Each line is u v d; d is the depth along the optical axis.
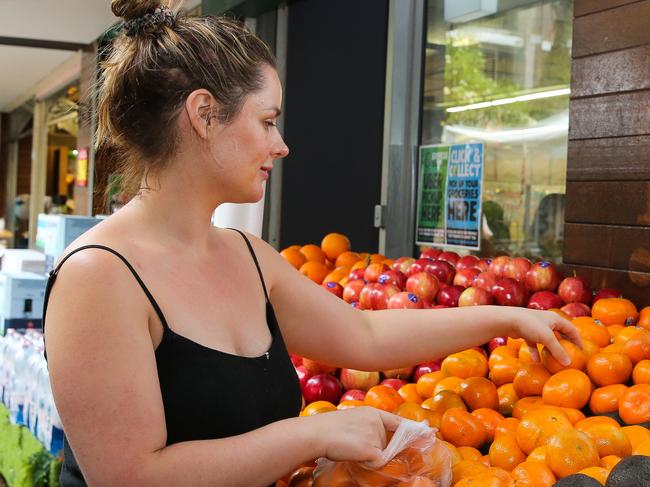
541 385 1.90
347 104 4.98
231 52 1.26
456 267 3.07
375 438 1.27
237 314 1.34
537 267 2.68
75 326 1.13
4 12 7.64
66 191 13.68
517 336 1.75
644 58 2.51
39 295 4.12
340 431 1.23
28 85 13.09
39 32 8.47
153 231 1.29
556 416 1.62
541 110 3.55
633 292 2.56
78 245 1.21
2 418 3.71
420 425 1.33
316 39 5.16
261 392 1.29
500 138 3.77
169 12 1.29
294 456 1.19
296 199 5.36
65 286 1.16
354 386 2.23
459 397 1.91
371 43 4.76
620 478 1.23
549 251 3.52
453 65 4.05
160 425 1.14
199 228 1.33
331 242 3.56
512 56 3.69
